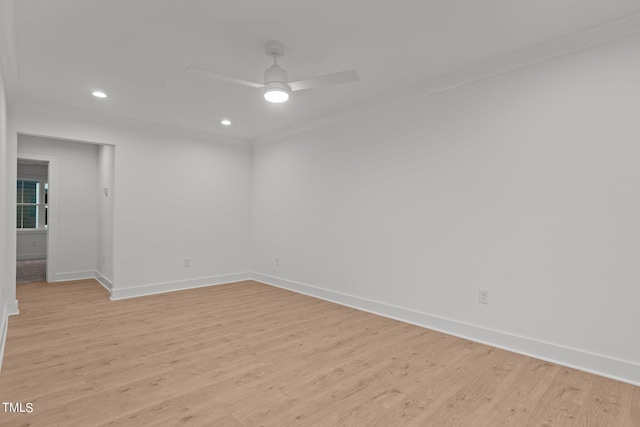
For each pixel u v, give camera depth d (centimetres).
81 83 334
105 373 235
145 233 470
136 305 412
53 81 329
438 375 236
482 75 299
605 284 239
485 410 195
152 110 416
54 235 537
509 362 257
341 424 181
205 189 530
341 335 314
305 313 384
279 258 525
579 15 224
